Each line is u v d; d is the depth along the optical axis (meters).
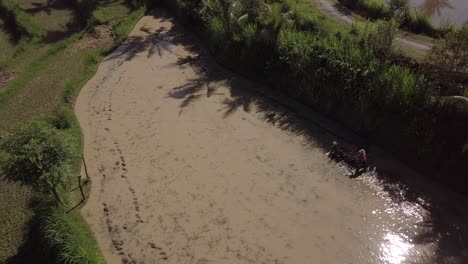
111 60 31.05
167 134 22.86
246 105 24.83
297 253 16.23
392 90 19.95
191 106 25.08
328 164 20.28
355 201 18.33
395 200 18.22
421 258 15.82
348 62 21.73
